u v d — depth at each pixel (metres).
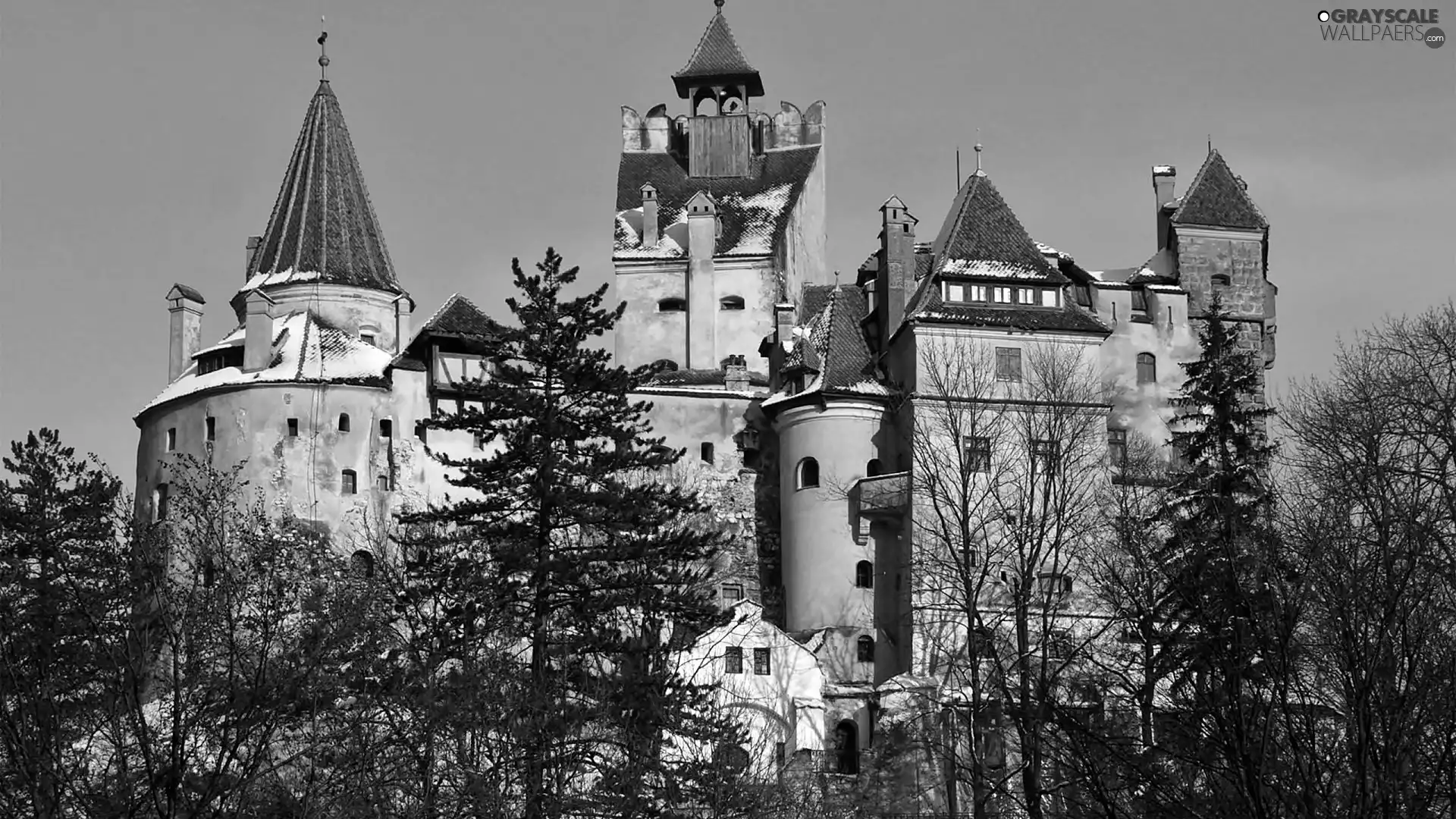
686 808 56.88
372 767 44.06
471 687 47.66
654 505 66.75
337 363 89.62
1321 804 35.47
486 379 87.06
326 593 50.16
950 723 64.19
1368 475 39.69
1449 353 57.00
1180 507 63.41
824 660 83.00
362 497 86.81
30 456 63.50
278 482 86.44
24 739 39.28
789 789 64.31
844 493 85.31
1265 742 35.25
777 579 87.75
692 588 64.69
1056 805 50.31
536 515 64.38
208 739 42.56
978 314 85.06
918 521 74.88
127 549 45.34
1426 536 36.38
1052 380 79.06
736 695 69.69
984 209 88.75
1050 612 67.25
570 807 49.59
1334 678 37.06
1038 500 77.31
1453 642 36.00
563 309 66.25
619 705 56.19
